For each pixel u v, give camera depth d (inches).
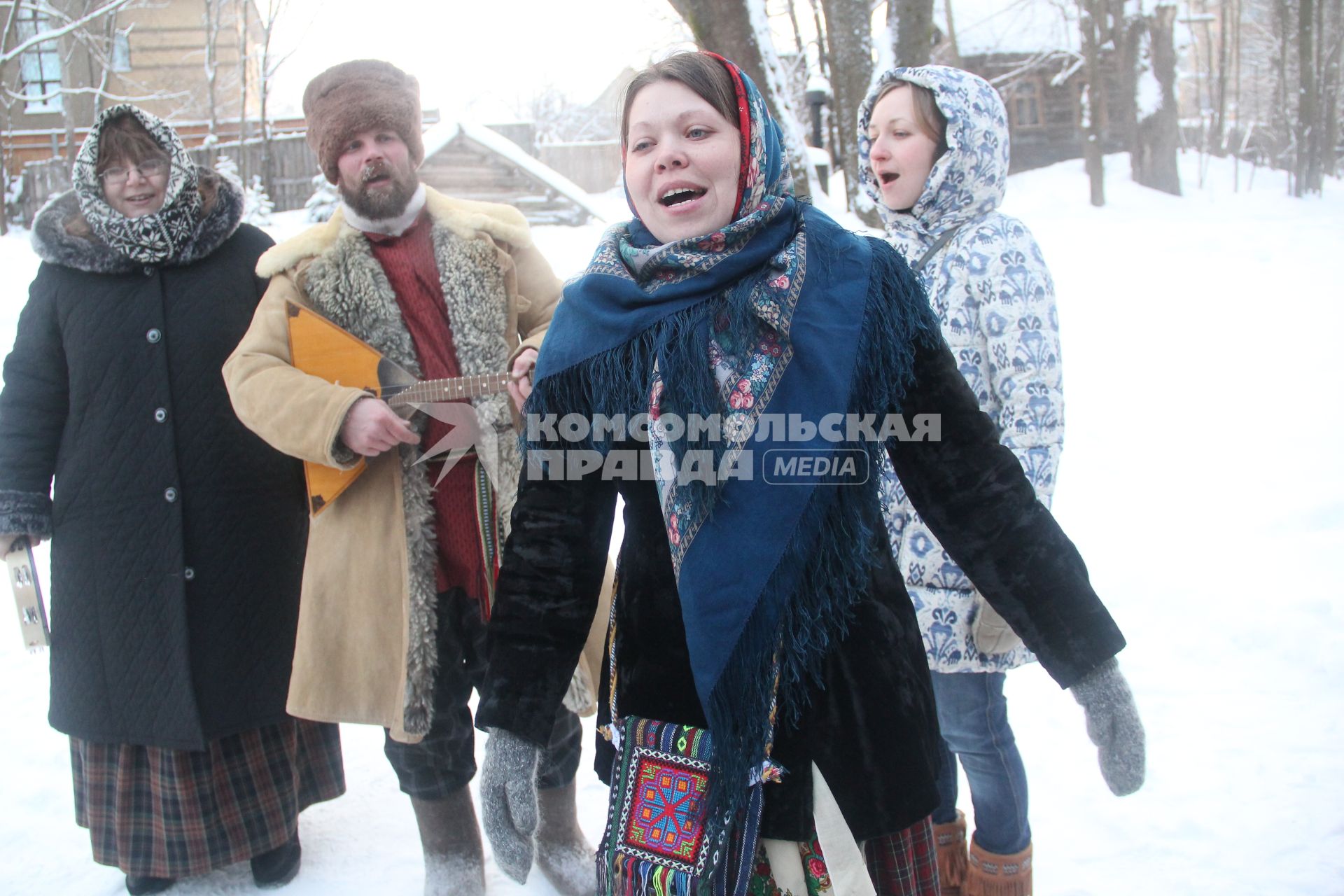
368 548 89.7
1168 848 95.1
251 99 824.9
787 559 53.5
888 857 58.6
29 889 99.1
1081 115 966.4
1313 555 161.2
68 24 689.6
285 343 91.5
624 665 59.7
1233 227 533.3
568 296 61.5
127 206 96.4
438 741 90.7
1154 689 127.3
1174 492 194.5
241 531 96.3
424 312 92.6
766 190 59.4
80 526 95.7
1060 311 351.9
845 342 54.6
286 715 97.6
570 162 907.4
